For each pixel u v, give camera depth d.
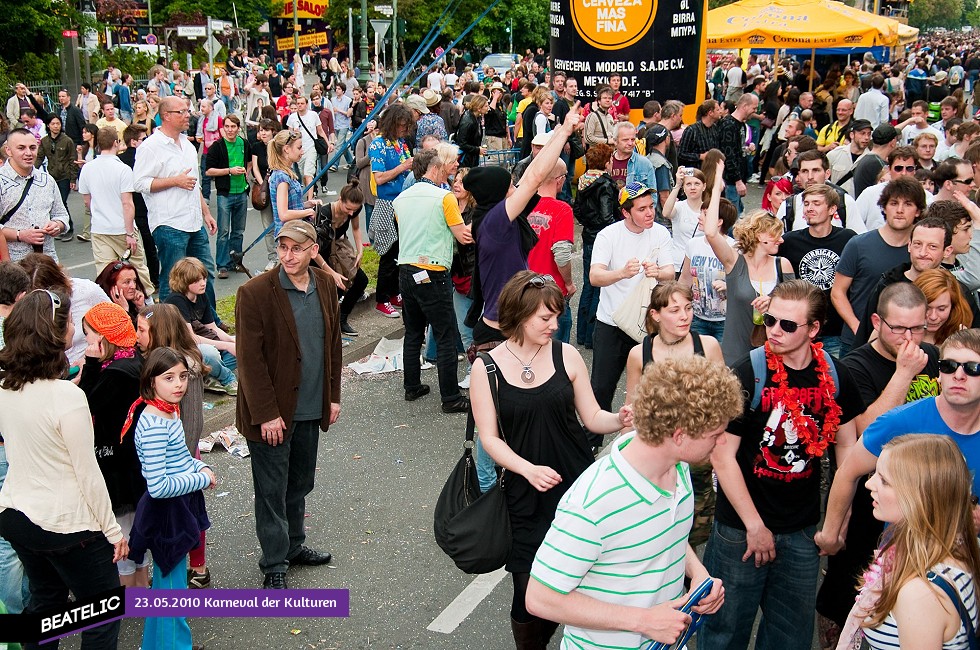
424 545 5.60
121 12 58.00
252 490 6.30
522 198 5.60
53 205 8.11
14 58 28.38
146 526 4.21
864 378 4.30
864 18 20.80
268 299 4.82
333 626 4.79
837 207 6.45
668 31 14.12
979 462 3.51
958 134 10.65
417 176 7.46
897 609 2.70
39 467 3.86
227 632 4.72
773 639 3.97
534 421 3.86
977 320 5.71
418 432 7.25
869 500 3.96
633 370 4.84
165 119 8.95
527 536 3.89
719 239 5.64
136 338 4.67
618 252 6.27
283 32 64.94
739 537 3.80
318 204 9.69
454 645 4.64
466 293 7.79
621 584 2.83
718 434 2.72
